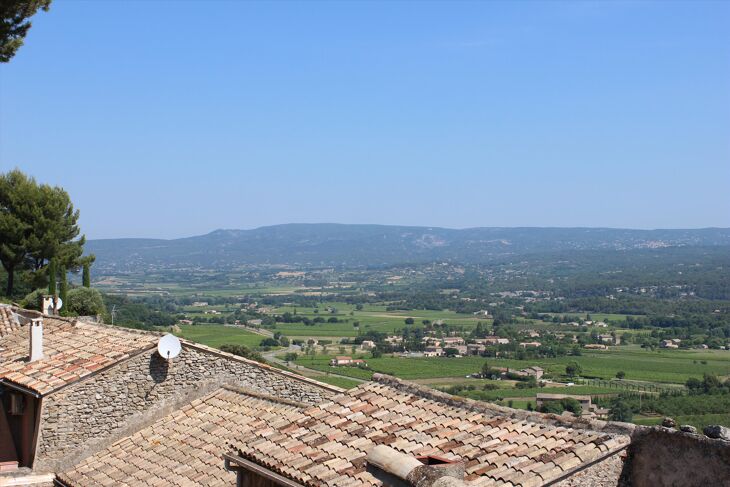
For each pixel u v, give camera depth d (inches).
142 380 840.3
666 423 411.5
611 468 424.2
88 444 802.2
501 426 502.3
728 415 2391.7
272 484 539.5
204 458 722.2
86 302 1800.0
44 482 773.9
